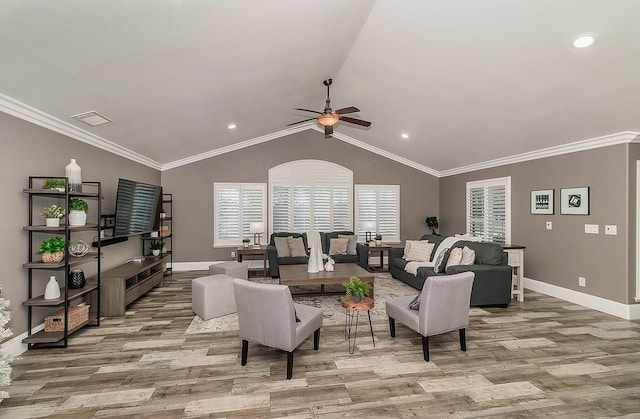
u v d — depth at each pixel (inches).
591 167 169.8
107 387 94.0
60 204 139.7
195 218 275.0
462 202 281.4
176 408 84.1
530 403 86.9
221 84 143.9
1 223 108.7
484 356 113.9
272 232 285.9
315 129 294.4
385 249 269.4
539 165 202.1
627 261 152.6
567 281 182.9
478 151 230.4
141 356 114.0
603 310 162.6
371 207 304.3
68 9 74.3
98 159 172.4
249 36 109.3
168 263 270.5
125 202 178.5
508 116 167.6
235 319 153.4
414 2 108.3
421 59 140.6
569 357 113.3
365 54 151.1
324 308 170.6
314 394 90.6
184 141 221.1
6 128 110.6
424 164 307.3
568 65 115.3
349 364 107.7
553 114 152.5
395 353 116.0
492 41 114.5
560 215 187.2
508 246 185.0
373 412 82.7
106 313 155.9
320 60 152.3
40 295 128.1
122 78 113.0
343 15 116.0
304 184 292.4
